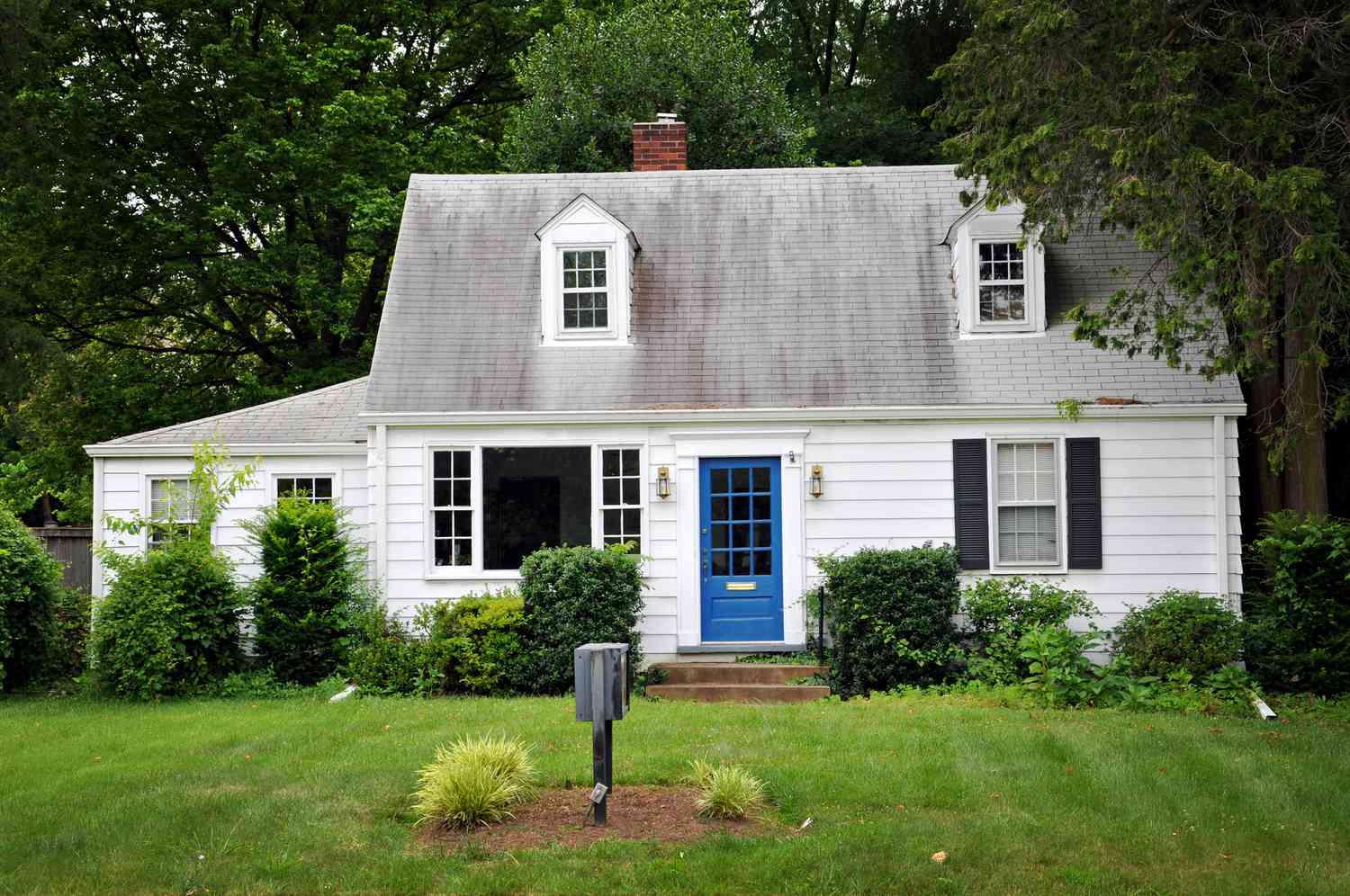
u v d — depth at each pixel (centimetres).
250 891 729
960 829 827
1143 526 1616
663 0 2883
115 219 2608
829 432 1653
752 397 1662
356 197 2500
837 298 1767
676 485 1659
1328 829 841
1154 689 1392
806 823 845
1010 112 1406
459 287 1797
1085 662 1402
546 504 1673
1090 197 1620
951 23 3180
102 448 1791
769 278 1797
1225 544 1602
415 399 1669
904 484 1642
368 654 1523
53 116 2483
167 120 2594
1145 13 1288
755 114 2780
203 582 1536
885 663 1497
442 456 1680
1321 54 1330
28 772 1048
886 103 3284
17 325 2258
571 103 2698
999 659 1483
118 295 2736
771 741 1076
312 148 2500
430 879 743
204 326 2889
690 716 1216
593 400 1667
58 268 2647
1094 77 1346
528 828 841
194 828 848
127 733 1222
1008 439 1633
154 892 734
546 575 1511
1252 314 1272
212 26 2567
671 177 1930
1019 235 1703
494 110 3075
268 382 2919
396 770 994
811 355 1703
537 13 2862
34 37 2153
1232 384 1625
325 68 2542
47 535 2267
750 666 1569
